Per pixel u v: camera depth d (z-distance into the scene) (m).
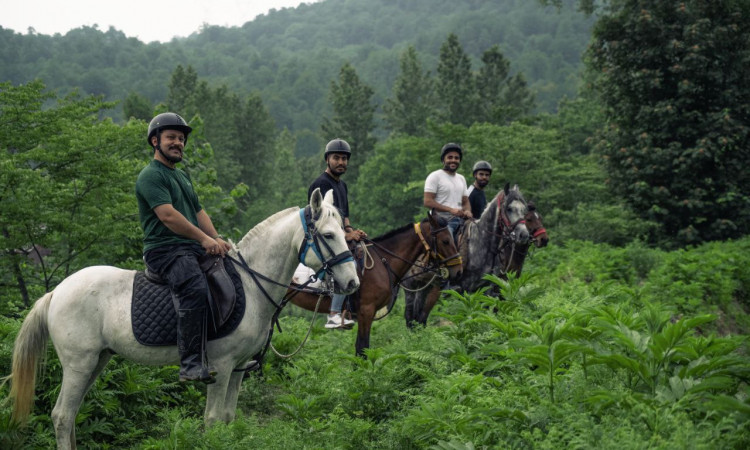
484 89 57.97
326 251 4.80
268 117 76.00
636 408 3.43
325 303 7.09
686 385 3.51
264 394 6.92
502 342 5.75
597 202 24.64
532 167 25.77
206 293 4.45
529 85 190.12
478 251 8.77
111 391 5.41
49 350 5.53
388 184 53.34
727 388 3.64
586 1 26.14
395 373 5.70
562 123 44.41
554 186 25.61
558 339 4.16
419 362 5.68
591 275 13.87
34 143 10.76
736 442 3.06
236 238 12.22
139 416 5.82
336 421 4.88
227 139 63.78
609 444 3.06
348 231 6.84
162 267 4.47
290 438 4.50
